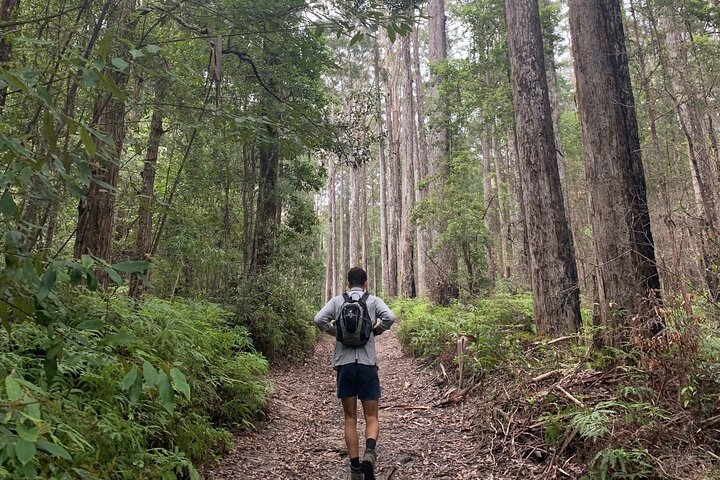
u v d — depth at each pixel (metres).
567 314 7.00
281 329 10.74
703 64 9.88
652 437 3.52
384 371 9.51
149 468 3.00
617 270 5.02
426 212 14.02
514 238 16.84
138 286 6.24
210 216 10.59
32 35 3.63
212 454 4.21
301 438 5.36
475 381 6.39
